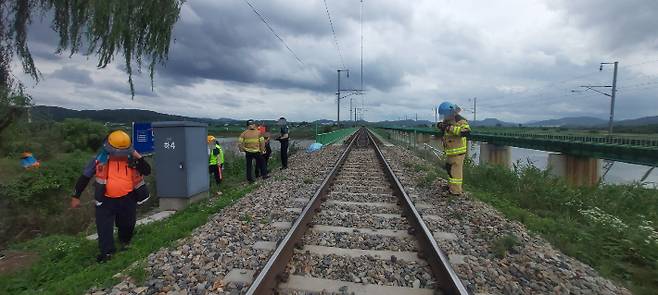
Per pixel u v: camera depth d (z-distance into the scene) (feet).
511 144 63.00
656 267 15.72
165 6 25.40
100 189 16.53
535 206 29.09
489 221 20.90
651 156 35.83
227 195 29.96
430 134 101.60
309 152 70.13
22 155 48.55
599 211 23.84
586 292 13.20
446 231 19.36
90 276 13.93
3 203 31.53
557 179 34.53
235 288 12.66
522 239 17.98
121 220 17.69
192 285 13.03
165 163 27.35
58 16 23.43
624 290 13.97
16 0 23.72
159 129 27.25
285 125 47.14
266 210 23.32
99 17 22.11
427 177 35.17
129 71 24.62
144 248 16.89
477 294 12.61
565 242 18.45
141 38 25.32
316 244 17.03
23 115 34.06
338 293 12.35
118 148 16.79
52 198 34.78
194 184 28.14
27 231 30.53
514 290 12.98
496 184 36.73
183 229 19.53
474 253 16.22
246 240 17.52
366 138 133.90
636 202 30.40
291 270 14.07
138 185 17.93
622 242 18.13
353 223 20.45
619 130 180.65
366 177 37.04
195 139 28.37
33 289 14.24
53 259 17.24
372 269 14.29
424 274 13.88
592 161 46.39
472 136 81.41
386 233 18.63
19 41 24.36
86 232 24.43
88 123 86.89
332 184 32.81
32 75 25.43
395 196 27.48
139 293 12.55
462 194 28.32
